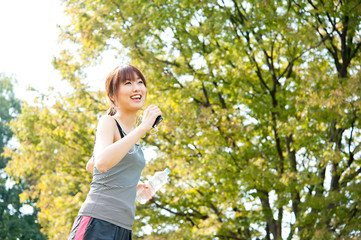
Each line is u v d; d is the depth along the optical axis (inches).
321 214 396.2
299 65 444.5
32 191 575.2
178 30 446.0
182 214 500.7
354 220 384.8
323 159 403.2
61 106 548.1
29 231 1183.6
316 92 407.5
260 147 456.1
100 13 469.7
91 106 529.3
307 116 399.9
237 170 434.6
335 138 427.8
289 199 400.8
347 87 375.6
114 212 99.8
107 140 100.1
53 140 558.6
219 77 445.7
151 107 99.1
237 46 413.7
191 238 449.1
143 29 449.7
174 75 456.8
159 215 497.4
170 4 424.5
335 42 441.1
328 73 446.0
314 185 427.8
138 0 455.5
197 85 467.2
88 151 539.2
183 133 444.1
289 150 441.7
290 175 398.0
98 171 101.5
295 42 403.9
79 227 99.3
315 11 396.2
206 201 472.4
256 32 430.0
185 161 466.0
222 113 427.8
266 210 427.8
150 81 458.6
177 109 464.8
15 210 1225.4
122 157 95.1
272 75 428.8
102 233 98.7
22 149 590.2
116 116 104.9
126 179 101.7
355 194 380.8
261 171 402.9
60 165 540.7
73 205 505.0
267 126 442.0
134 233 487.5
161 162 474.0
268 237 475.8
